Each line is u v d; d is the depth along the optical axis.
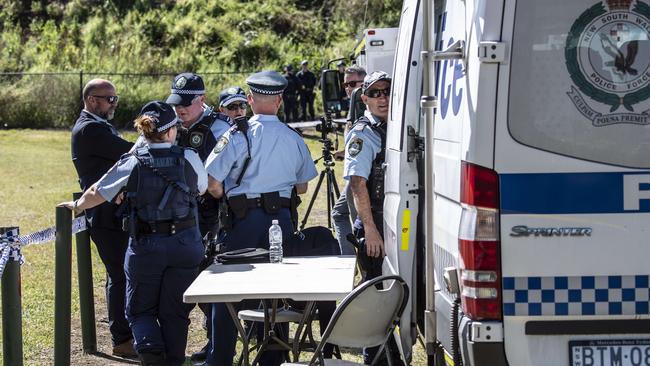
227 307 5.54
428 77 4.52
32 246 11.62
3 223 13.62
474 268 4.24
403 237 5.60
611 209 4.21
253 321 5.92
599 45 4.20
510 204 4.21
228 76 36.66
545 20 4.19
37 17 45.34
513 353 4.25
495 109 4.20
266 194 6.30
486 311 4.23
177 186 5.85
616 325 4.23
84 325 7.08
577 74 4.20
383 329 5.04
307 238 6.27
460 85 4.50
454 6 4.83
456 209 4.54
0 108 33.34
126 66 37.09
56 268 6.31
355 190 6.24
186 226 5.92
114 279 6.93
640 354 4.25
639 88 4.21
